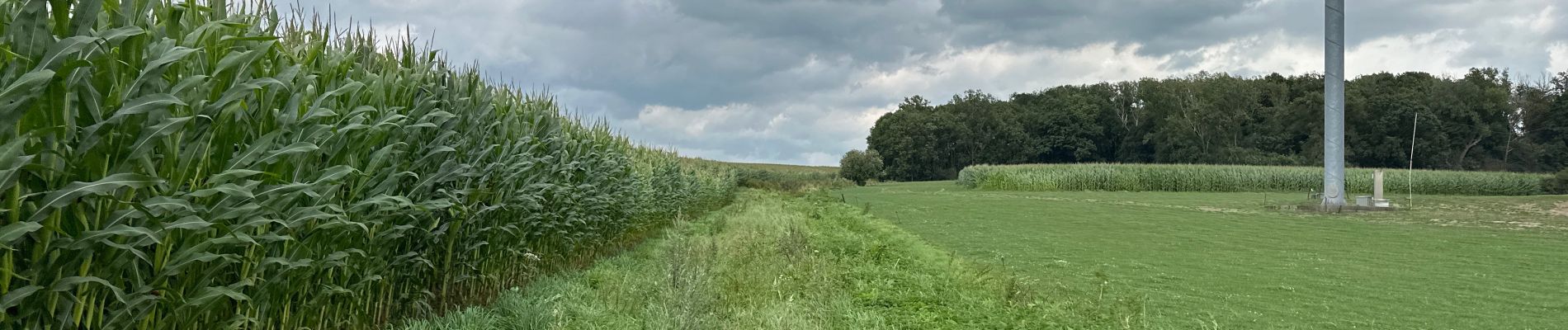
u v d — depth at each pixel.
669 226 15.78
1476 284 9.31
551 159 7.55
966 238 14.20
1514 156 64.62
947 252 11.98
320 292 4.41
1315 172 40.12
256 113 3.55
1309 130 66.44
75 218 2.79
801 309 6.53
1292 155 64.00
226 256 3.35
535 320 5.70
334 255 4.16
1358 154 64.50
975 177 43.28
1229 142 67.75
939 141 84.12
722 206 26.59
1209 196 31.25
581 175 9.60
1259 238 14.62
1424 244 13.61
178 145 3.00
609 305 6.54
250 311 3.90
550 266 8.76
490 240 6.90
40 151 2.52
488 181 6.57
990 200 27.27
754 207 21.52
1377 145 64.25
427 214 5.38
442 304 6.17
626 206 11.77
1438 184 41.75
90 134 2.62
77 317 2.90
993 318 6.53
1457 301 8.21
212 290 3.32
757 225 14.61
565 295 6.87
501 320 5.83
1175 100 70.81
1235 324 6.95
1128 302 7.59
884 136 84.94
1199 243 13.70
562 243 9.02
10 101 2.38
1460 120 62.94
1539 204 23.34
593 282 8.14
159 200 2.82
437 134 5.59
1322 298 8.33
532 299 6.46
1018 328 6.21
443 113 4.98
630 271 9.03
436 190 5.63
